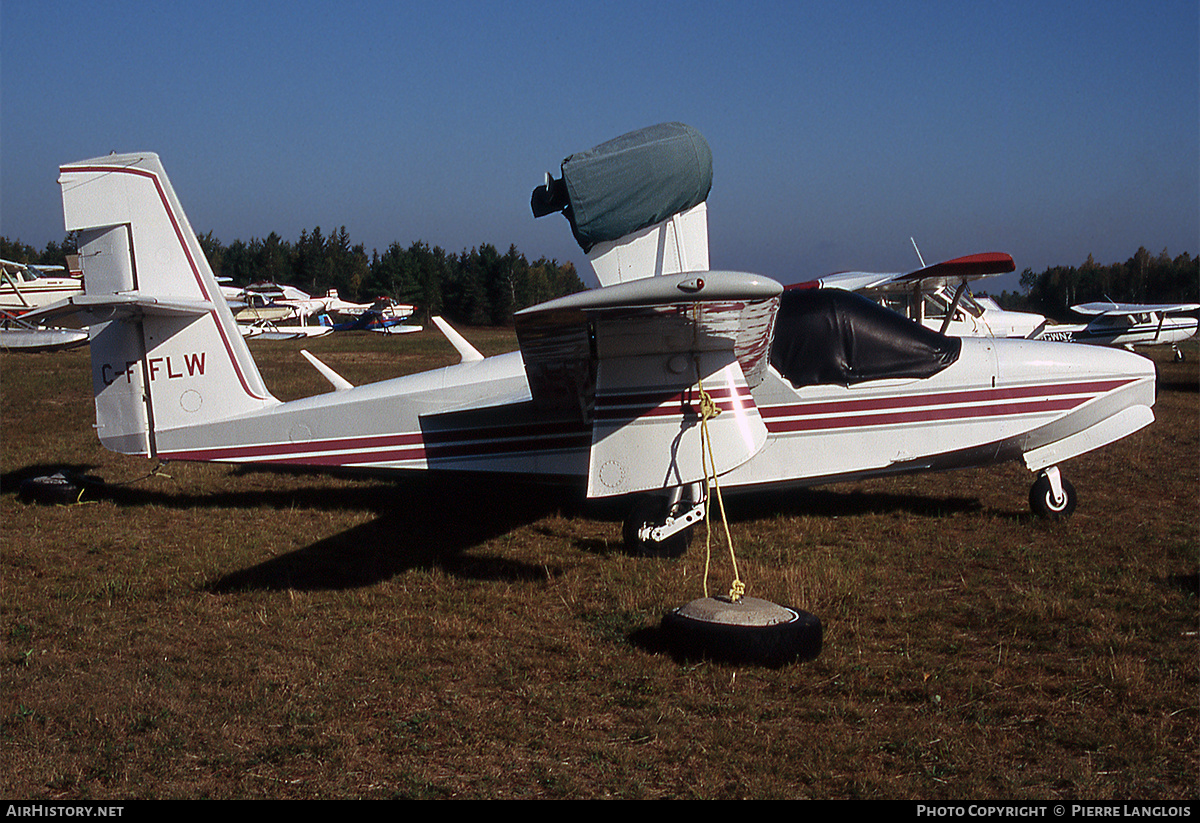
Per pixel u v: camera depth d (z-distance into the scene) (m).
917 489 8.12
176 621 4.93
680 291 3.98
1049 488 6.84
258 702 3.81
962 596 5.09
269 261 95.38
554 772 3.20
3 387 17.78
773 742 3.40
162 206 7.08
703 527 6.86
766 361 5.99
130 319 7.13
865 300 6.83
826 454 6.70
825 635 4.51
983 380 6.72
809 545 6.28
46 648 4.54
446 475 7.13
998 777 3.12
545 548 6.35
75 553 6.33
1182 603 4.82
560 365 5.45
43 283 40.19
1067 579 5.29
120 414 7.26
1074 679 3.92
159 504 7.84
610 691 3.91
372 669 4.20
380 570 5.85
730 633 4.13
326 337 50.06
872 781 3.09
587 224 6.63
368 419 7.09
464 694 3.92
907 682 3.95
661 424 5.53
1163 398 15.20
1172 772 3.13
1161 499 7.52
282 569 5.86
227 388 7.19
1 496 8.09
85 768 3.29
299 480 8.89
